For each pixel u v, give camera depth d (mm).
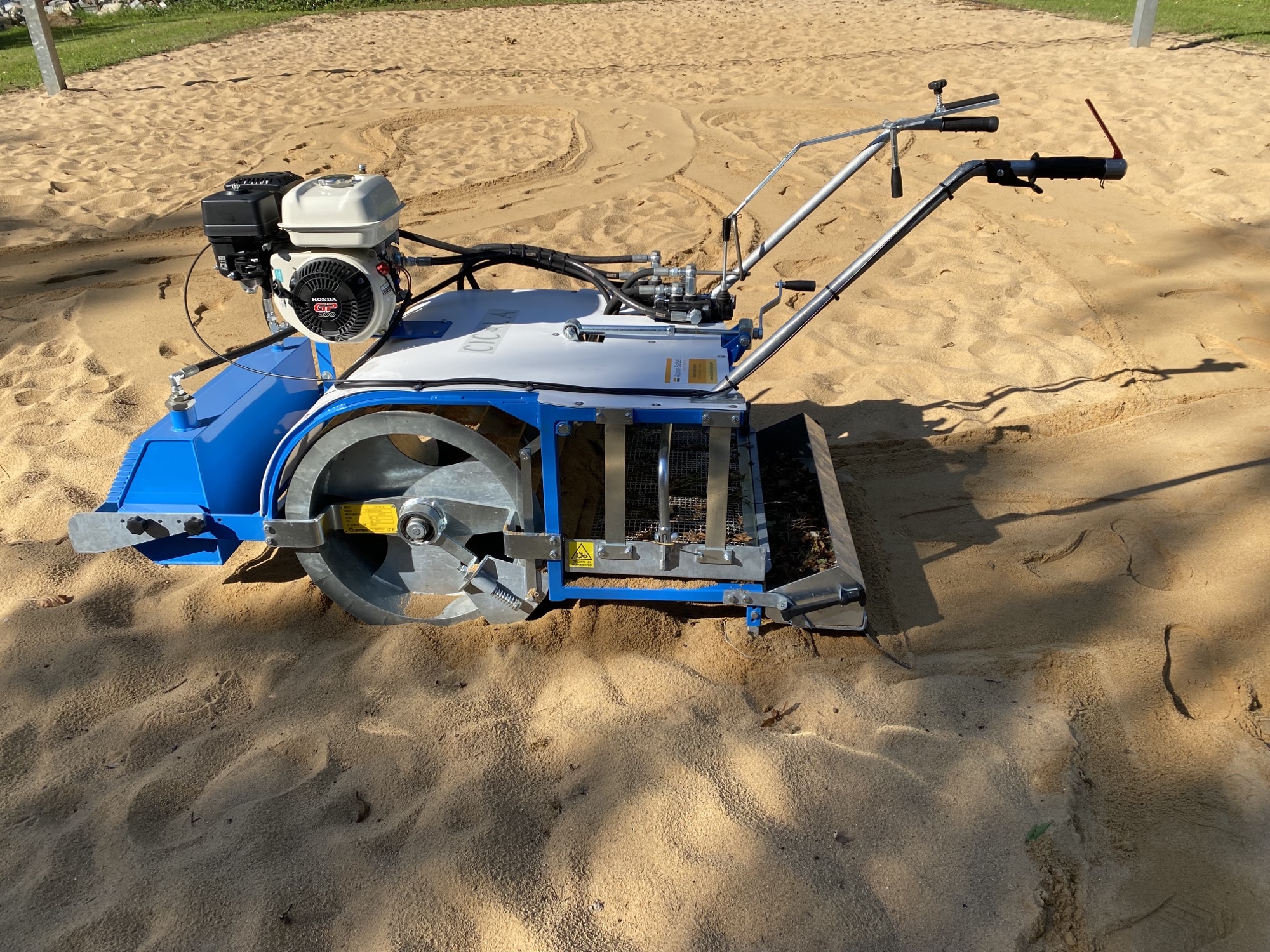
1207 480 3629
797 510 3158
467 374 2682
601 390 2598
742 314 5246
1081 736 2502
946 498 3619
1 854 2213
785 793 2303
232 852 2184
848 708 2584
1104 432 4031
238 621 2979
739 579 2727
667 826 2230
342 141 8781
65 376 4738
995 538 3367
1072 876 2127
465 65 11844
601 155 8188
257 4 17422
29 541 3406
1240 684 2680
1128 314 5066
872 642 2855
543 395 2564
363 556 3008
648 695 2631
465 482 2812
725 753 2436
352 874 2131
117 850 2209
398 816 2275
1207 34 11773
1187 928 2031
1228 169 7027
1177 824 2273
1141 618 2938
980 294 5355
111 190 7617
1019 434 4043
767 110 9344
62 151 8594
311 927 2027
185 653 2850
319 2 17375
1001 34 12469
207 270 6051
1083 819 2277
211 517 2777
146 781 2379
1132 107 8609
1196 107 8477
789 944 1976
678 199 7047
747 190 7207
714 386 2615
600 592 2777
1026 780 2352
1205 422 4035
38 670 2770
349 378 2713
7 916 2064
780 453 3537
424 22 15312
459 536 2840
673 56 12008
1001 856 2154
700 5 16188
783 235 3277
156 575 3217
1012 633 2891
